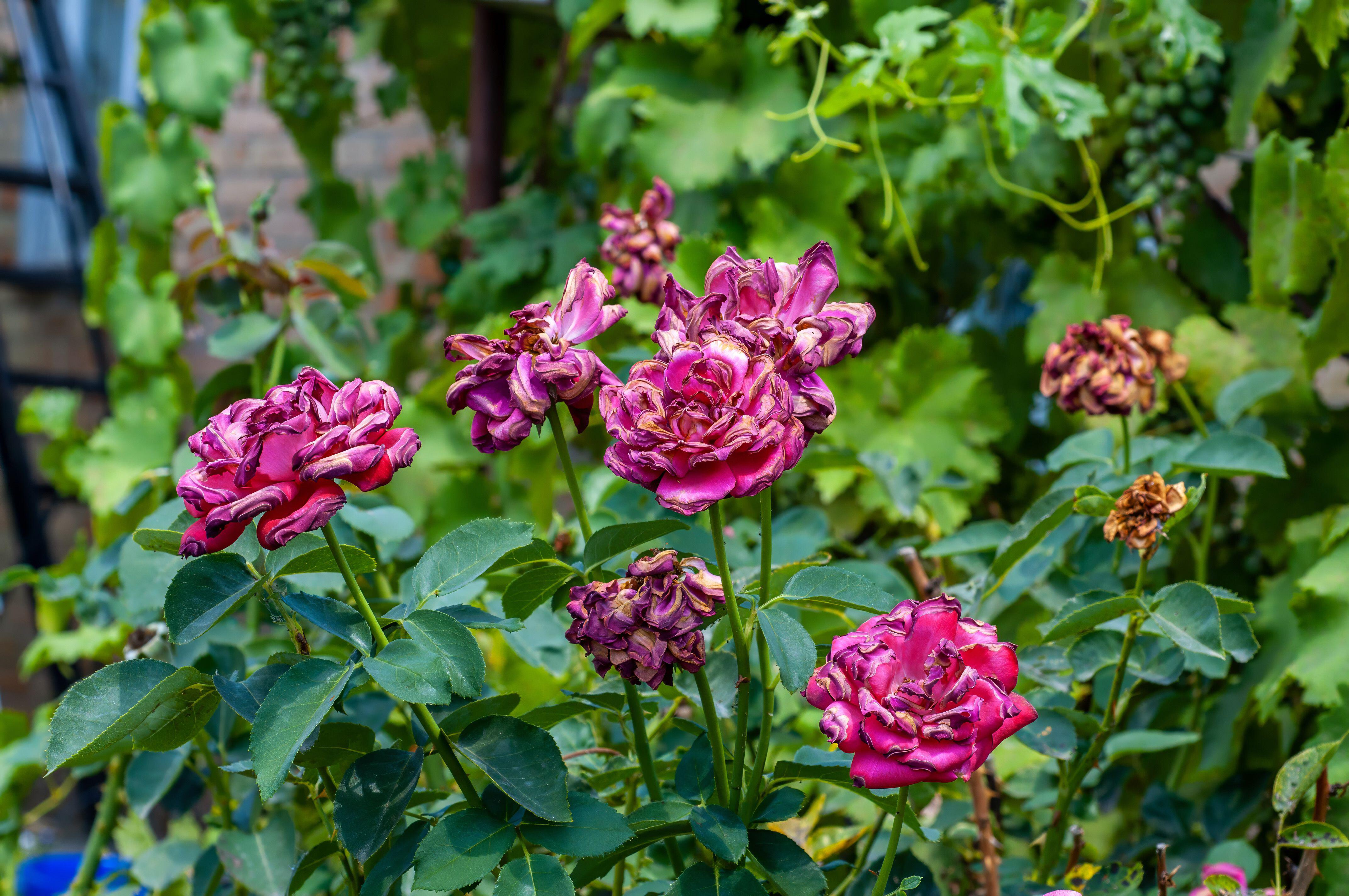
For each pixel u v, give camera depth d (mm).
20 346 4730
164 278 2146
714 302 862
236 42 2363
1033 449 2045
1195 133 1716
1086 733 1081
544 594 938
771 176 2049
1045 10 1611
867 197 2033
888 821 1176
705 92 2031
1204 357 1568
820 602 949
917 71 1738
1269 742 1415
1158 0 1515
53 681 4141
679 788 936
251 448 809
